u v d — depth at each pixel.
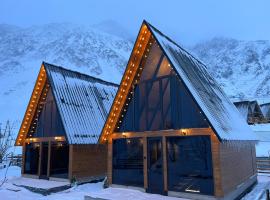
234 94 141.88
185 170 13.96
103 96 25.02
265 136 45.41
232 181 14.27
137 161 16.05
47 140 21.45
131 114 16.70
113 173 16.98
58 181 19.94
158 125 15.38
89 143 19.97
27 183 19.19
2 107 91.31
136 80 16.81
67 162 19.73
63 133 20.27
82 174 19.89
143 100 16.31
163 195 14.42
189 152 13.98
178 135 14.36
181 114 14.53
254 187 18.86
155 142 15.37
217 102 16.91
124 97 16.94
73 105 21.22
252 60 190.88
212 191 12.94
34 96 22.86
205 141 13.49
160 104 15.53
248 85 156.75
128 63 16.47
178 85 14.95
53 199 15.44
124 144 16.77
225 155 13.72
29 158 22.98
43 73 22.22
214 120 13.32
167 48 15.68
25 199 16.00
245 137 16.16
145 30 16.11
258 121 58.31
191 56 20.06
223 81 170.50
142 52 16.56
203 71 20.19
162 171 14.75
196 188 13.47
